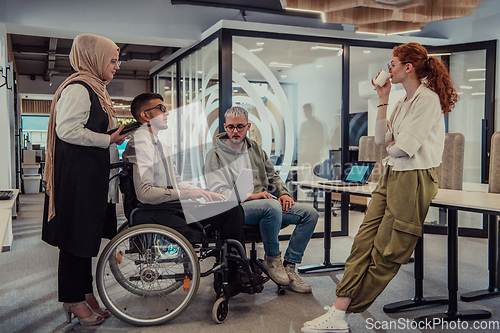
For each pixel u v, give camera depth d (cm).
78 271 196
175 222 202
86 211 184
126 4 457
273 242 243
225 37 397
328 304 231
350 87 444
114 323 204
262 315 214
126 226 225
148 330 195
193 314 216
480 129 452
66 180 183
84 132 181
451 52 457
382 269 179
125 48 769
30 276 282
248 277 209
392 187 181
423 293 252
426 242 402
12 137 550
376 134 216
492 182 237
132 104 202
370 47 446
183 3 459
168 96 635
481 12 445
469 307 228
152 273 203
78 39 195
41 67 951
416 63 184
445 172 290
